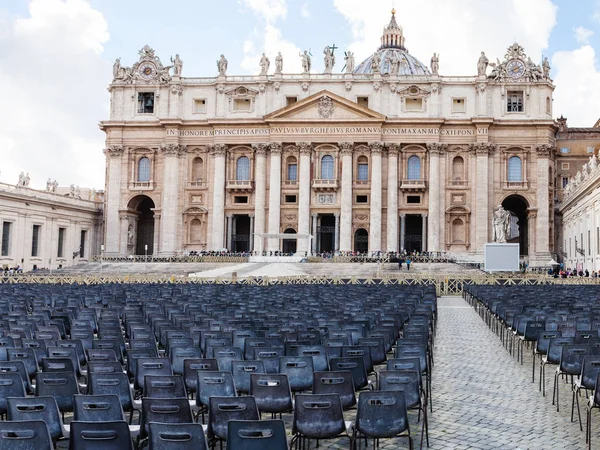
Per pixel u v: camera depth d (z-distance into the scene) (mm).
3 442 8438
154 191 91438
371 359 15180
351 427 11227
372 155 87125
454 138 87875
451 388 16734
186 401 10109
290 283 52969
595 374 13109
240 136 89562
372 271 69250
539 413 14273
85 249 93438
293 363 13688
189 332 17719
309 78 89250
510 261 55562
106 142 92812
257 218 88438
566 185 90500
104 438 8766
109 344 16281
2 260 72750
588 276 60406
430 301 30078
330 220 94625
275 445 8891
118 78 93188
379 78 88438
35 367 14602
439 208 87250
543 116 87250
